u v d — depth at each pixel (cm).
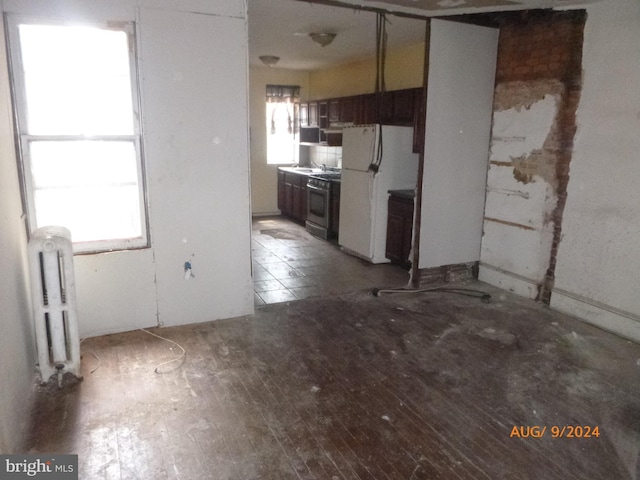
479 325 363
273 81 766
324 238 643
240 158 345
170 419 240
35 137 290
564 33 369
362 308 396
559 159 384
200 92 324
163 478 200
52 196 304
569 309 384
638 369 299
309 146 809
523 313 388
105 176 315
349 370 293
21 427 228
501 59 429
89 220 318
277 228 713
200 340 330
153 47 306
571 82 368
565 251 385
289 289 441
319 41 489
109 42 299
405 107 510
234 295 367
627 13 327
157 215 329
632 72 328
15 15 274
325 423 240
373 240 523
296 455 216
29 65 284
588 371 296
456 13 392
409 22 430
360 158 527
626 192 338
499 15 410
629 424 243
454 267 465
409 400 262
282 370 291
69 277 259
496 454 219
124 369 288
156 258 335
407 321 370
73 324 265
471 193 454
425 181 430
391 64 578
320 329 352
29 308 274
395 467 210
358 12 400
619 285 347
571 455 219
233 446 221
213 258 353
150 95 311
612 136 343
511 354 317
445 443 227
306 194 695
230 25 323
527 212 416
